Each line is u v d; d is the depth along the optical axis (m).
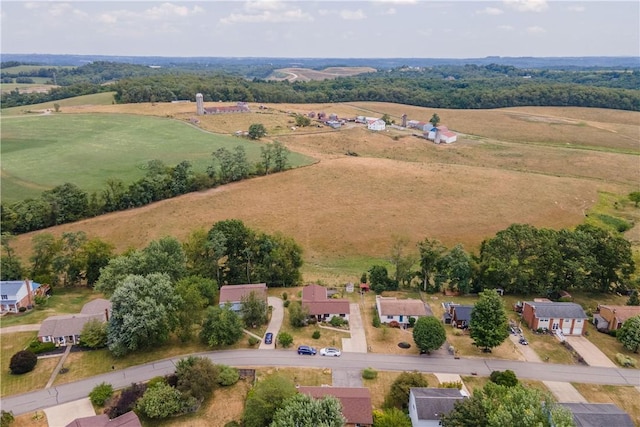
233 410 59.72
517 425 44.44
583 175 180.75
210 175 154.88
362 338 77.19
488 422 47.28
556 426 42.78
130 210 138.12
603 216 134.12
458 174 164.25
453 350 73.25
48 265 99.19
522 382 66.06
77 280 100.19
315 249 116.88
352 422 54.66
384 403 60.56
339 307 82.69
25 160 176.00
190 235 100.81
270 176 161.38
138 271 84.38
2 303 83.50
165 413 56.88
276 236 101.06
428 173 164.38
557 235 96.00
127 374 66.44
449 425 49.66
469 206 138.00
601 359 72.50
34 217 125.75
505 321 72.56
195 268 92.88
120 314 70.12
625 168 187.12
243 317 79.81
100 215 136.00
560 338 77.62
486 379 66.56
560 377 67.69
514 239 94.56
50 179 156.62
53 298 91.44
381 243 118.94
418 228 125.56
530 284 94.06
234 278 97.44
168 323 71.62
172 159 180.00
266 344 74.81
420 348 71.94
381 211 134.88
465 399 52.97
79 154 184.75
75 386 63.69
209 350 73.06
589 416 50.16
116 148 194.25
